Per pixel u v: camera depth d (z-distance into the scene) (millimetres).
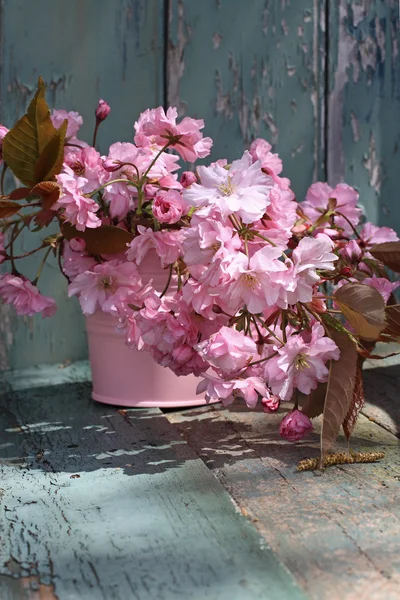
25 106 1174
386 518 814
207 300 875
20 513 830
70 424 1006
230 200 857
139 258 929
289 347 872
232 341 869
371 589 736
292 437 906
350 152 1280
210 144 959
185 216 934
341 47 1261
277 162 990
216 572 753
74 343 1225
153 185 960
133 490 862
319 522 812
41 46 1170
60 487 871
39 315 1206
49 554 778
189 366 893
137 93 1203
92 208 928
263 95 1238
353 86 1272
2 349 1196
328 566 760
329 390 898
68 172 939
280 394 878
